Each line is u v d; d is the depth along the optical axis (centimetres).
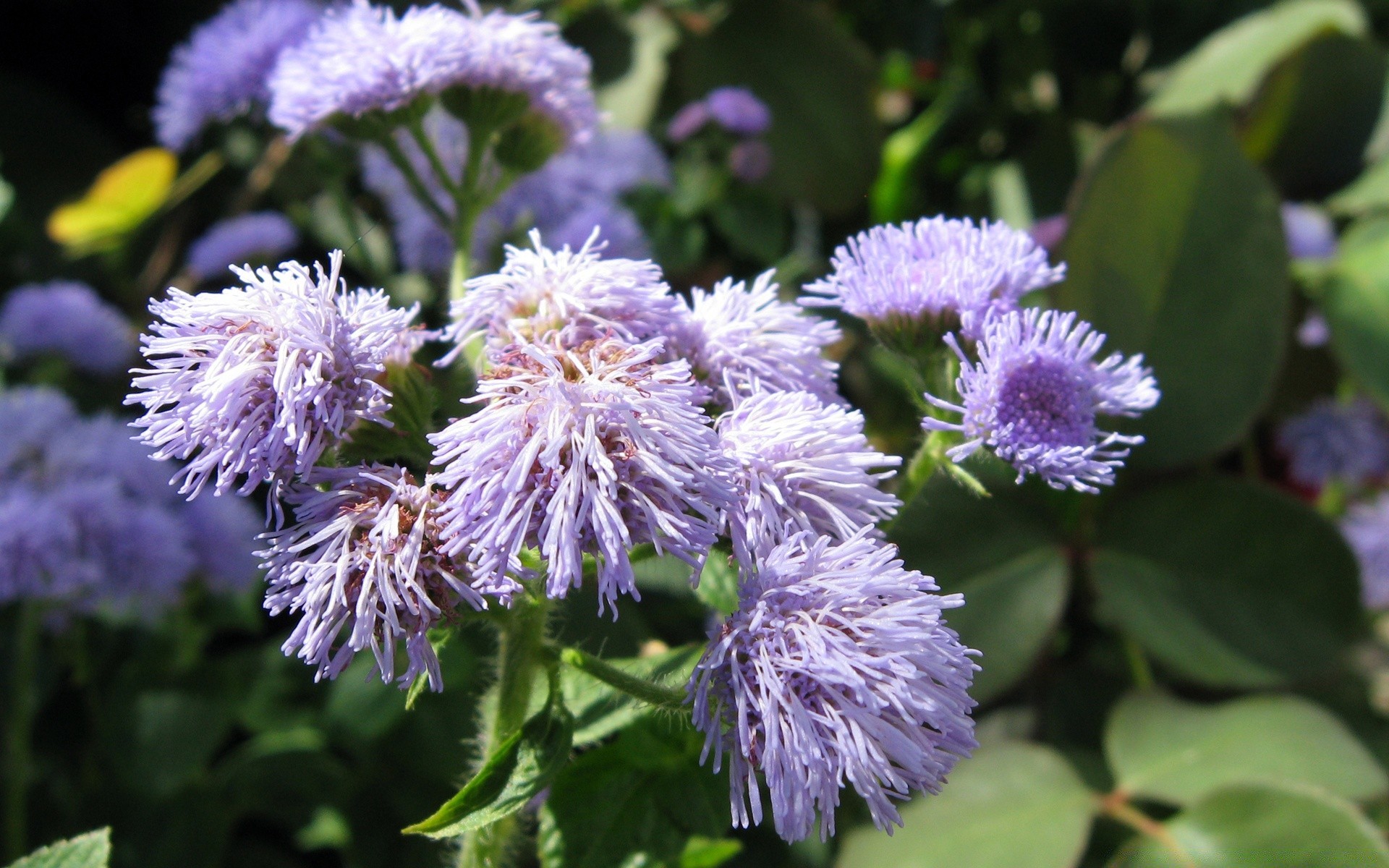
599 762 12
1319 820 16
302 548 10
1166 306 20
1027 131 29
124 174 25
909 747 10
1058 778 17
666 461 10
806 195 25
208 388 10
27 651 18
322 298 10
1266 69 26
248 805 19
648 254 21
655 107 27
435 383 13
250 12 18
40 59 34
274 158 26
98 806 19
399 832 18
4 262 29
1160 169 19
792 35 26
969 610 18
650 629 16
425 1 23
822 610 10
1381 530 23
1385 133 27
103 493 18
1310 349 26
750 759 10
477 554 10
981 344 11
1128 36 30
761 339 11
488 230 19
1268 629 19
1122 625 19
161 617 20
